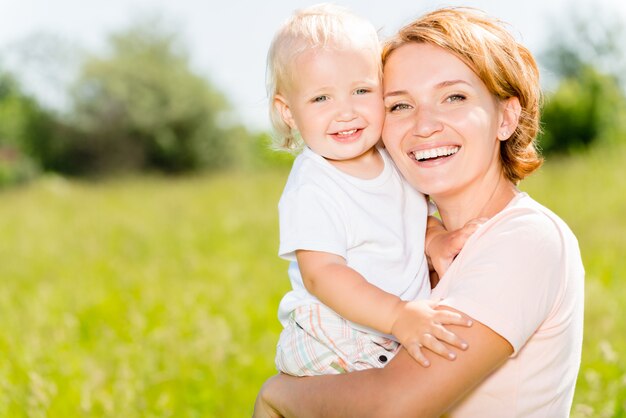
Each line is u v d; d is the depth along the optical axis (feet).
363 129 7.54
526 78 7.11
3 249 33.17
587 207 31.65
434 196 7.39
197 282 23.94
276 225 36.22
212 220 39.09
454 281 6.40
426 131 6.84
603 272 21.49
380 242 7.43
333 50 7.58
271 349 16.71
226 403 13.66
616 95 73.05
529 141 7.37
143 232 36.22
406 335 6.17
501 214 6.40
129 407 12.98
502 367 6.23
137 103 102.89
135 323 18.29
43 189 65.51
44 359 15.65
